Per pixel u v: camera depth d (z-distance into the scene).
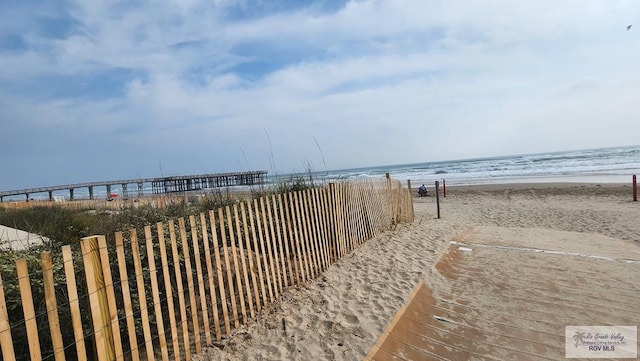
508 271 5.26
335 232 5.92
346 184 6.51
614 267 5.30
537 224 10.35
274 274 4.42
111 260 3.55
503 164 58.28
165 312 3.75
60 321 2.93
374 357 3.26
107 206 11.58
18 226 7.83
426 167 77.44
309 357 3.28
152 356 2.90
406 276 5.08
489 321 3.83
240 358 3.28
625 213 11.40
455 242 7.00
